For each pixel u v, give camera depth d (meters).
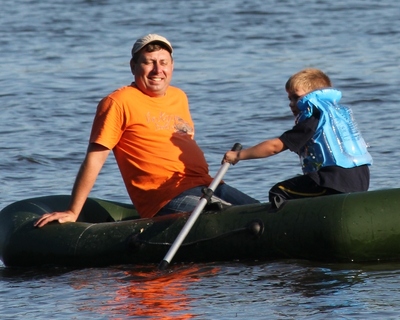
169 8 69.75
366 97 41.53
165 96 22.47
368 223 19.61
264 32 60.09
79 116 39.84
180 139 22.31
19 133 36.69
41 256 21.94
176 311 17.80
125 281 20.00
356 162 20.95
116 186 29.39
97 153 21.97
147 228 21.28
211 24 63.25
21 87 45.69
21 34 60.69
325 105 21.03
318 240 19.81
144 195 22.19
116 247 21.28
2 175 30.94
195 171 22.20
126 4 71.75
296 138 20.75
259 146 20.88
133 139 22.11
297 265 20.19
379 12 66.31
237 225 20.62
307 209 20.11
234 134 35.81
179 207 21.80
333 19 64.19
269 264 20.38
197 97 42.69
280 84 44.97
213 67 49.78
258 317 17.27
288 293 18.52
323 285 18.86
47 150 34.03
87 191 22.19
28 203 23.27
